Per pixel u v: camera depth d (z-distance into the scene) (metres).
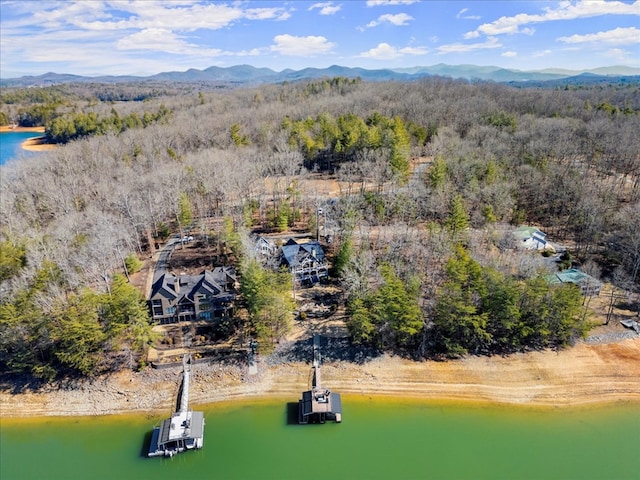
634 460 52.12
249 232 95.19
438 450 53.75
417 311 64.19
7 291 66.19
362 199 103.50
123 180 116.00
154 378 64.38
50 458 54.16
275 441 55.56
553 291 66.94
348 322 68.12
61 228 85.12
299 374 65.25
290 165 120.81
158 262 91.62
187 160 128.25
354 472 50.84
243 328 72.44
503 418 58.28
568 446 54.09
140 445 55.81
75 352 61.56
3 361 66.69
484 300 66.00
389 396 61.91
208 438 56.16
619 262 85.50
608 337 69.12
